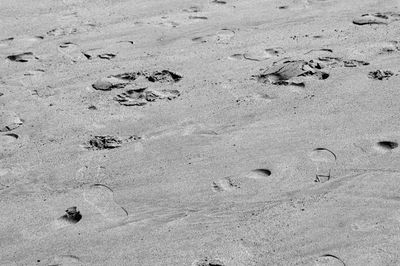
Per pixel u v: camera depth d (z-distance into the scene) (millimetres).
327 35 3877
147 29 4199
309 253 2125
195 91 3330
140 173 2670
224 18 4309
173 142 2885
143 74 3555
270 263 2092
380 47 3646
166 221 2354
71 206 2480
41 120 3152
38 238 2309
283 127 2924
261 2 4590
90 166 2744
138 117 3121
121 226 2344
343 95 3152
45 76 3621
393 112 2949
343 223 2258
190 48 3852
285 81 3350
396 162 2578
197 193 2506
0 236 2332
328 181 2502
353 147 2707
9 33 4270
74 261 2172
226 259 2127
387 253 2088
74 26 4328
